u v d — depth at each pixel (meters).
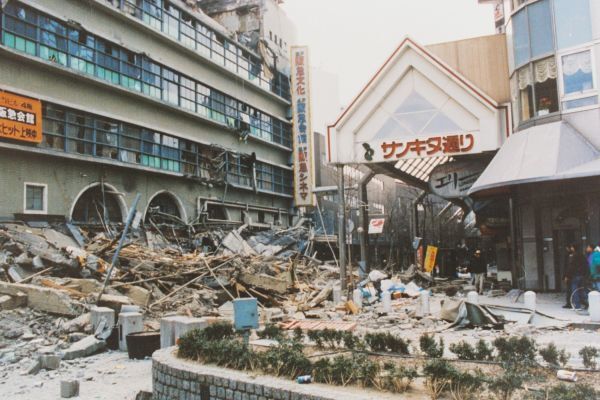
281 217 51.00
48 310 13.98
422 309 14.66
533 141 17.08
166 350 8.54
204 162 38.53
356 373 6.10
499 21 39.12
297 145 45.34
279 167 50.84
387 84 21.83
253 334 10.26
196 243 32.25
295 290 22.73
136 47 31.52
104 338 12.17
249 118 45.72
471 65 21.86
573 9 17.30
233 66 43.12
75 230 24.83
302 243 39.16
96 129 28.45
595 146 16.58
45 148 24.89
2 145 22.78
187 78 37.06
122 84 30.30
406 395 5.67
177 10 36.09
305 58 45.59
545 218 18.64
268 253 34.25
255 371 6.81
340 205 22.34
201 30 39.00
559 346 9.64
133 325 12.23
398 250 47.59
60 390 8.52
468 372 6.12
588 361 6.50
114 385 8.94
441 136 21.03
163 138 34.12
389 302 16.00
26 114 23.94
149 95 31.78
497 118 20.23
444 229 56.00
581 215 17.47
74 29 27.06
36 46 24.69
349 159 22.22
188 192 36.53
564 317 12.94
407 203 57.28
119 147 29.95
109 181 29.22
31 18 24.58
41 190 25.25
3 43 22.94
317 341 8.36
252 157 44.12
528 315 13.07
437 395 5.57
